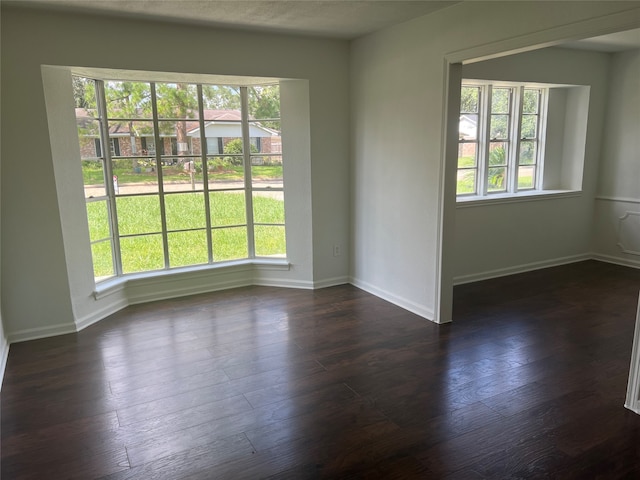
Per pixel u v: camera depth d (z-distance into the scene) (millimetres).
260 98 4664
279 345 3484
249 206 4883
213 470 2139
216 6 3266
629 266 5621
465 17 3238
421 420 2516
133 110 4219
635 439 2332
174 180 4496
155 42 3715
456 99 3518
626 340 3531
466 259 5020
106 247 4230
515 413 2574
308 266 4797
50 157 3461
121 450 2283
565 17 2596
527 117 5543
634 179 5449
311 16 3576
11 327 3533
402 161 4059
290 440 2355
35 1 3070
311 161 4551
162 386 2898
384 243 4430
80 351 3393
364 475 2098
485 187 5305
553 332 3691
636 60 5254
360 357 3277
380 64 4152
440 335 3645
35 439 2377
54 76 3471
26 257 3498
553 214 5547
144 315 4102
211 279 4746
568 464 2154
